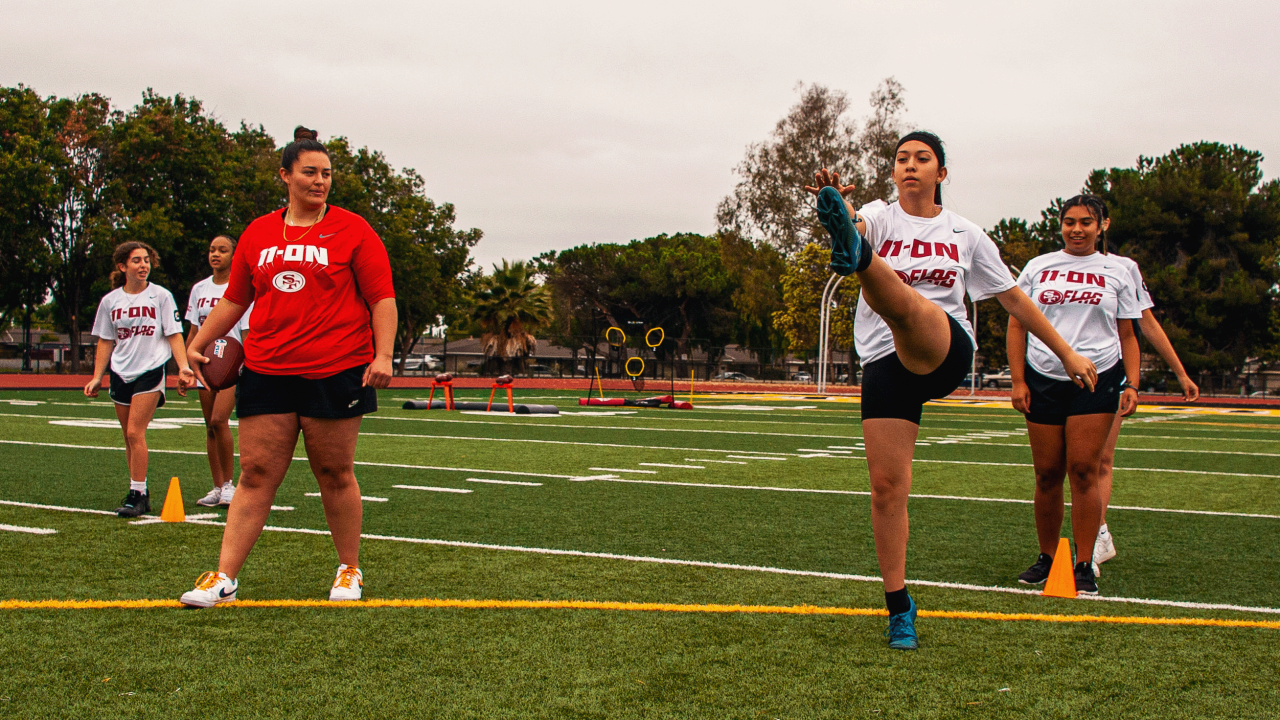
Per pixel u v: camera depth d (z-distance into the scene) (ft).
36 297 132.16
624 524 21.15
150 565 16.20
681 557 17.54
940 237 12.16
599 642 11.91
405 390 112.57
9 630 12.18
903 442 11.57
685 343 214.28
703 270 224.12
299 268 13.38
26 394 85.51
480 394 103.71
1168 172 163.63
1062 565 14.93
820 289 159.94
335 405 13.65
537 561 16.97
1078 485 15.55
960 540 19.77
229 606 13.51
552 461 34.30
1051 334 12.48
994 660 11.34
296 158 13.48
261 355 13.52
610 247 244.83
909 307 10.26
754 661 11.21
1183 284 156.87
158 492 25.04
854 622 13.03
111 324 21.61
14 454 33.24
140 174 128.26
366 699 9.80
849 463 34.78
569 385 140.87
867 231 12.03
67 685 10.14
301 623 12.64
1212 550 18.92
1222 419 76.13
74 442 37.83
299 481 26.86
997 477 31.07
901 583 11.87
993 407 92.17
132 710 9.43
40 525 19.88
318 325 13.51
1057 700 9.98
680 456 36.70
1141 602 14.47
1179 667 11.13
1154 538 20.26
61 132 124.06
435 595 14.33
